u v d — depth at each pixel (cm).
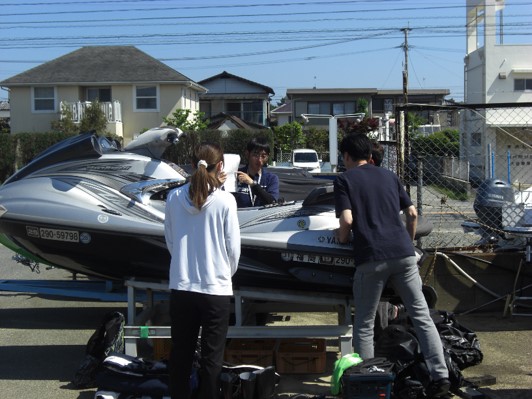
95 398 439
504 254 680
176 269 401
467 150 928
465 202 798
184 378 406
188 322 402
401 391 446
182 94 3481
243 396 427
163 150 596
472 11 3409
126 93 3450
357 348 452
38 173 563
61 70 3472
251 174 589
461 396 460
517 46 3103
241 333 494
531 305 684
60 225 530
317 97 5422
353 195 450
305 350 534
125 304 759
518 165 1166
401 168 702
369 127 1037
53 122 3319
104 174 551
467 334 508
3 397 476
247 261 511
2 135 3120
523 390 480
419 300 448
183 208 405
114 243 528
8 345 602
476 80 3275
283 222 513
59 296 663
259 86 5134
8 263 1027
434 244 758
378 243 440
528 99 3123
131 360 463
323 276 506
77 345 602
